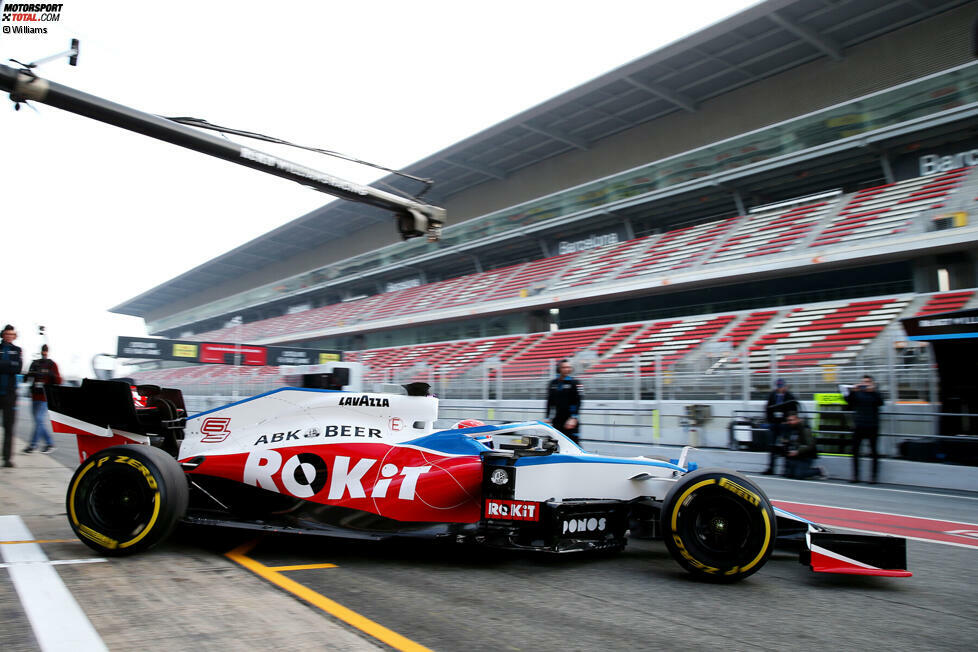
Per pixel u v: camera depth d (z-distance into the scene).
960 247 17.81
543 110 28.78
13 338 8.15
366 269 44.12
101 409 4.60
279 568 3.70
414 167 35.53
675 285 24.23
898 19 21.81
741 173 24.23
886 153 21.58
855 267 21.08
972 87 18.73
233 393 20.89
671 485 4.14
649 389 14.46
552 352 26.38
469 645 2.62
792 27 22.02
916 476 9.48
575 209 30.50
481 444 4.23
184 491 3.90
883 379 10.82
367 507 4.01
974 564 4.41
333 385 6.20
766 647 2.71
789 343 18.72
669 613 3.11
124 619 2.75
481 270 37.97
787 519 3.81
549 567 3.96
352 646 2.55
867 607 3.30
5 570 3.46
